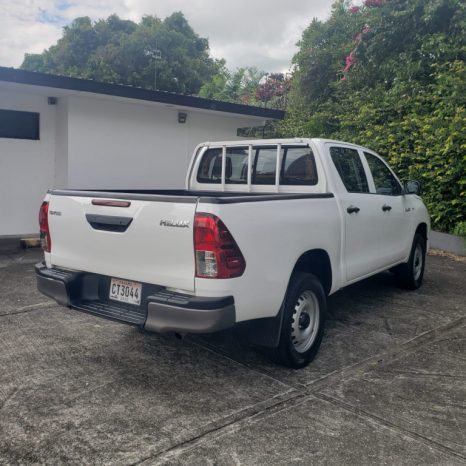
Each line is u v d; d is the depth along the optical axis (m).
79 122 9.16
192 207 3.31
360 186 5.25
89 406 3.44
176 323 3.32
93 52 31.02
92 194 3.86
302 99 14.49
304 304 4.16
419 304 6.05
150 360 4.25
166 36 30.19
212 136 11.13
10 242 9.19
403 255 6.20
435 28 10.78
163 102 9.35
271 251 3.66
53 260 4.22
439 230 9.74
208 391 3.71
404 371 4.12
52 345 4.52
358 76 12.19
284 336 3.91
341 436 3.13
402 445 3.05
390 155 10.21
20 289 6.27
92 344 4.57
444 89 9.49
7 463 2.80
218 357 4.35
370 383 3.89
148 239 3.52
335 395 3.68
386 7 11.24
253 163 5.31
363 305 6.00
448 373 4.09
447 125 9.12
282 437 3.11
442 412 3.46
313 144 4.74
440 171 9.02
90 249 3.91
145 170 10.14
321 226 4.29
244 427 3.21
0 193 9.20
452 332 5.08
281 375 4.01
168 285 3.47
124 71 29.48
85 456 2.88
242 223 3.41
